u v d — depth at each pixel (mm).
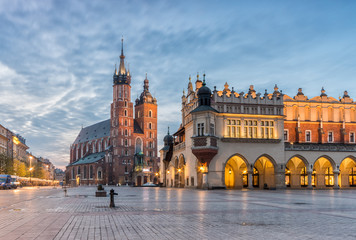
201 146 63406
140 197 38000
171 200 32281
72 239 11945
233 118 67312
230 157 65812
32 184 132375
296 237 12352
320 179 76188
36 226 14875
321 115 78500
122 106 187125
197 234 12953
